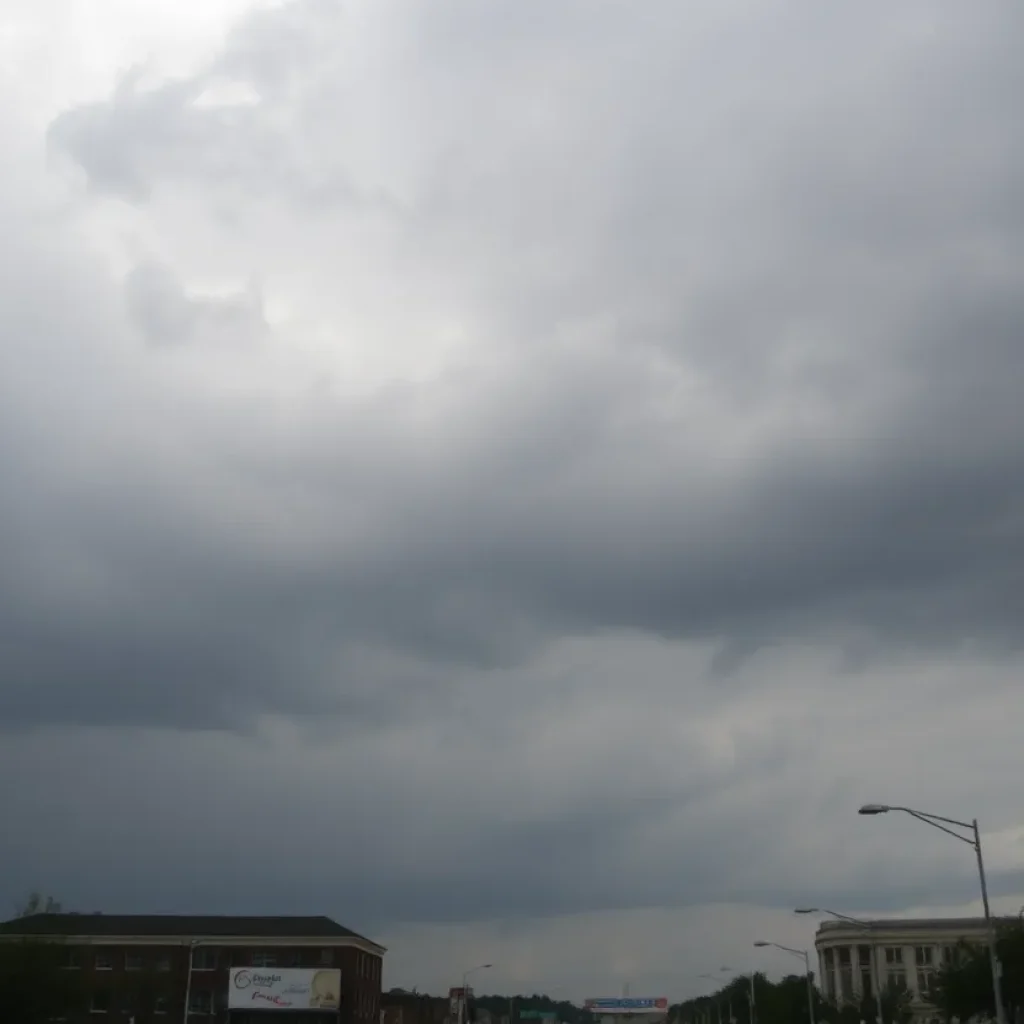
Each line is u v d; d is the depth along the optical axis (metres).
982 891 52.72
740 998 166.25
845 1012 124.00
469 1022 188.12
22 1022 88.00
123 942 119.44
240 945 121.06
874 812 54.09
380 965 140.88
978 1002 85.94
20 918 123.69
